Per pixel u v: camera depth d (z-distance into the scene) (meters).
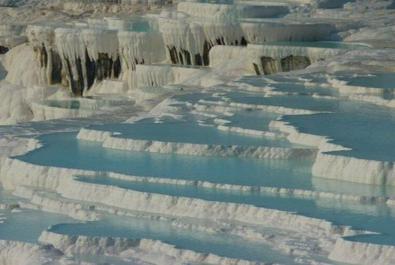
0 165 49.22
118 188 42.53
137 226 40.19
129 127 50.97
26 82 78.12
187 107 54.00
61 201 43.28
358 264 35.56
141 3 89.19
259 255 36.72
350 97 53.66
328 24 70.25
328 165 42.66
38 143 50.09
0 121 75.56
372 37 70.06
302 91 55.44
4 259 39.59
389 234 36.69
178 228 39.66
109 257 38.41
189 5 76.25
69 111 69.38
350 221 37.91
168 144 47.25
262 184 41.84
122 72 73.19
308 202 40.12
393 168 41.53
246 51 66.38
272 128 48.88
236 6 74.38
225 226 39.09
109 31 73.38
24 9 91.31
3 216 43.03
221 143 46.91
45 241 39.59
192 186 42.53
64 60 74.75
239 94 56.12
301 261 36.00
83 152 47.97
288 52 65.44
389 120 49.06
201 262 36.91
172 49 70.88
